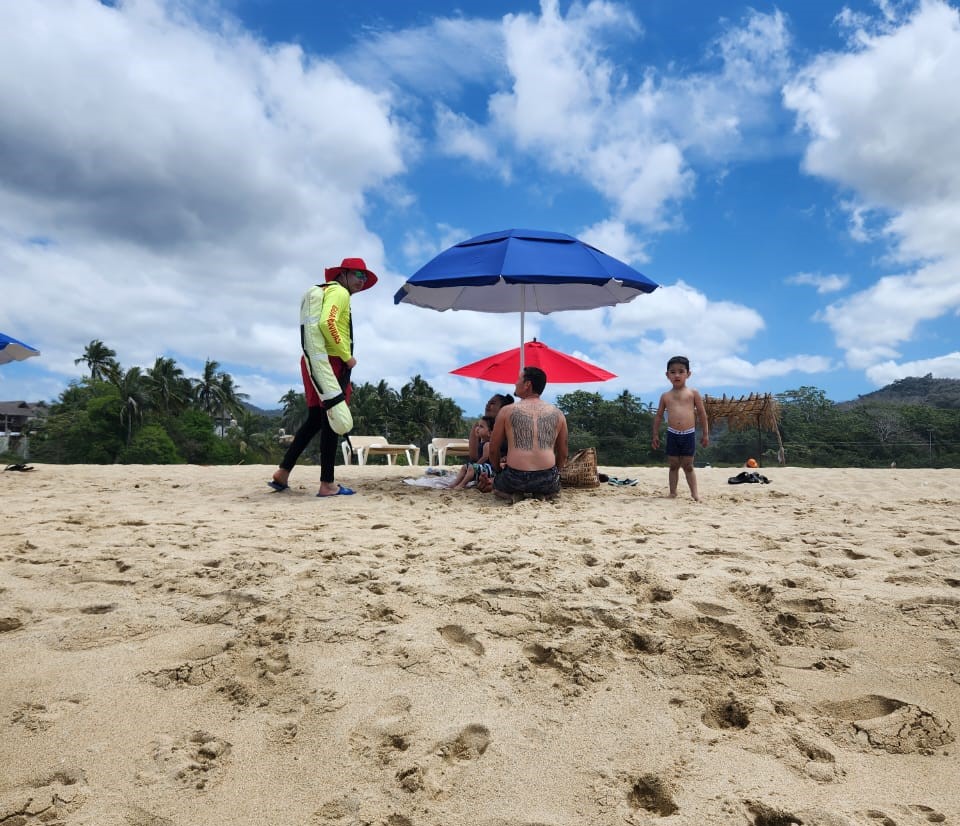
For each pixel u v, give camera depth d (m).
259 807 1.60
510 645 2.48
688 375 6.57
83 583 3.08
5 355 10.30
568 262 6.47
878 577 3.27
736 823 1.55
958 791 1.68
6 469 8.42
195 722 1.96
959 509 5.91
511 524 4.68
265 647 2.43
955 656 2.38
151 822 1.54
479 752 1.86
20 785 1.66
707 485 8.35
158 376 60.53
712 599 2.90
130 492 6.41
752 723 2.01
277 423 81.12
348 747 1.84
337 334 6.01
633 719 2.02
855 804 1.62
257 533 4.18
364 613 2.71
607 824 1.55
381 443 15.60
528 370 6.19
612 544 3.99
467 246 7.03
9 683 2.13
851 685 2.23
